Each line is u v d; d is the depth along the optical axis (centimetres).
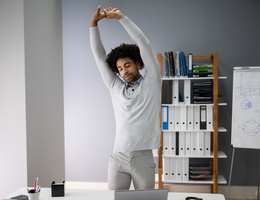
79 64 373
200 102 314
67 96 376
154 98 167
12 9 230
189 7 357
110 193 157
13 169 235
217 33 354
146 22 362
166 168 323
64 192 155
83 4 370
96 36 177
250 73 303
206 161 354
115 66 179
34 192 145
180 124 318
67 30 373
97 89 371
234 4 350
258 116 302
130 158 162
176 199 150
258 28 348
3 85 234
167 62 317
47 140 275
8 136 235
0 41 233
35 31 251
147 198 121
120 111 168
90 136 374
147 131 162
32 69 244
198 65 319
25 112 231
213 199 150
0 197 238
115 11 163
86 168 375
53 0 296
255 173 352
